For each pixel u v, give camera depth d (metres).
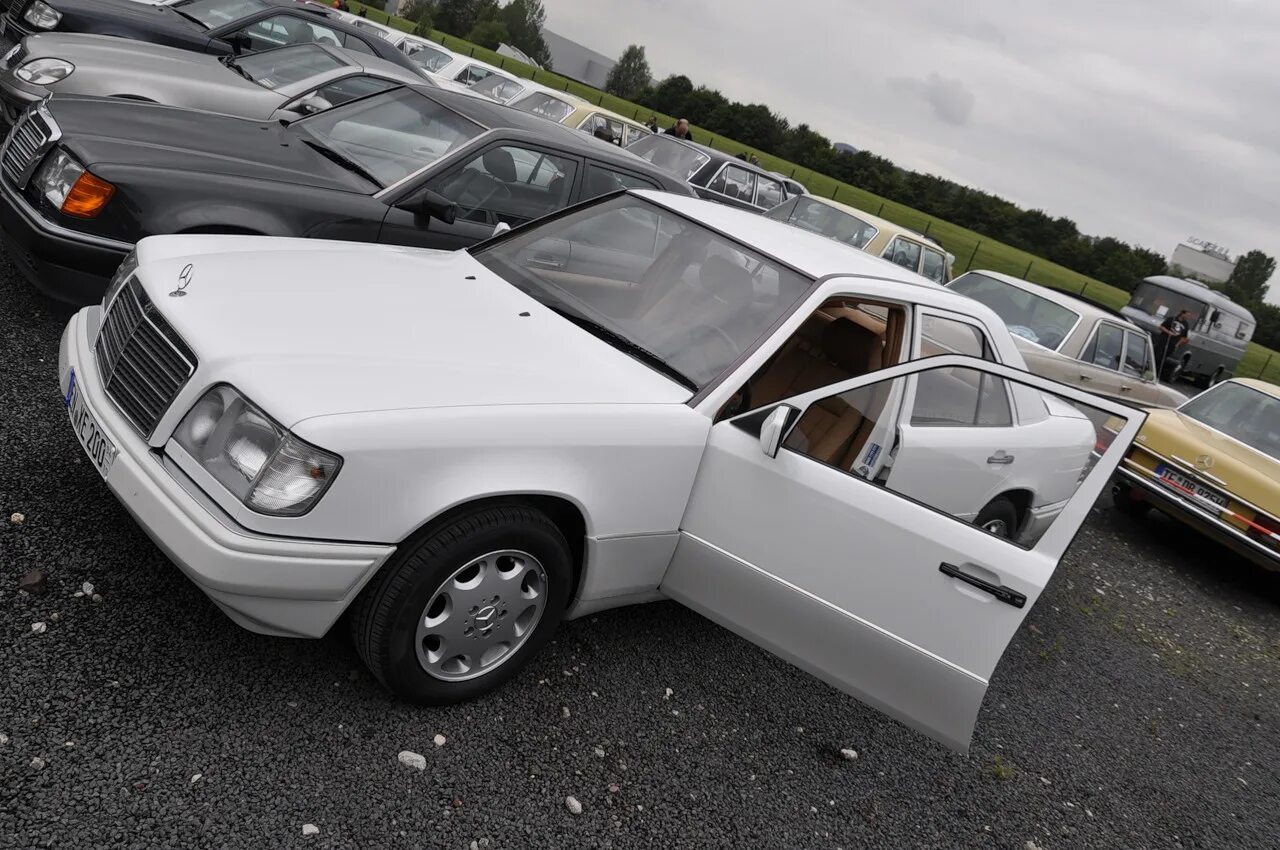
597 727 3.14
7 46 10.00
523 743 2.93
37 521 3.16
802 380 3.46
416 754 2.71
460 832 2.51
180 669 2.73
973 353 3.91
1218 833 3.95
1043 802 3.75
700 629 3.97
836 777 3.39
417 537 2.63
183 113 5.18
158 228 4.27
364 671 2.98
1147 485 7.55
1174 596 6.87
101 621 2.81
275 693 2.77
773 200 15.09
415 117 5.72
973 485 3.35
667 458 3.04
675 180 6.55
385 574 2.63
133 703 2.56
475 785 2.69
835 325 3.51
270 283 3.08
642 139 15.33
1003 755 3.98
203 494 2.47
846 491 3.02
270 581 2.41
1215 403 8.09
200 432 2.52
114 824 2.19
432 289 3.43
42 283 4.30
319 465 2.39
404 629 2.67
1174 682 5.36
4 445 3.54
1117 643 5.62
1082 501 2.90
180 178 4.35
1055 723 4.41
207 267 3.09
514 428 2.69
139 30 8.90
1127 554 7.48
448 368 2.83
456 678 2.90
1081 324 9.70
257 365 2.55
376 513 2.48
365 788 2.54
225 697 2.69
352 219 4.89
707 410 3.17
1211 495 7.23
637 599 3.32
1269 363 40.31
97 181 4.16
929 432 3.24
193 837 2.22
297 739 2.62
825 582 3.05
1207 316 22.53
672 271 3.66
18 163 4.51
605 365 3.19
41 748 2.32
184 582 3.12
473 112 5.77
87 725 2.44
